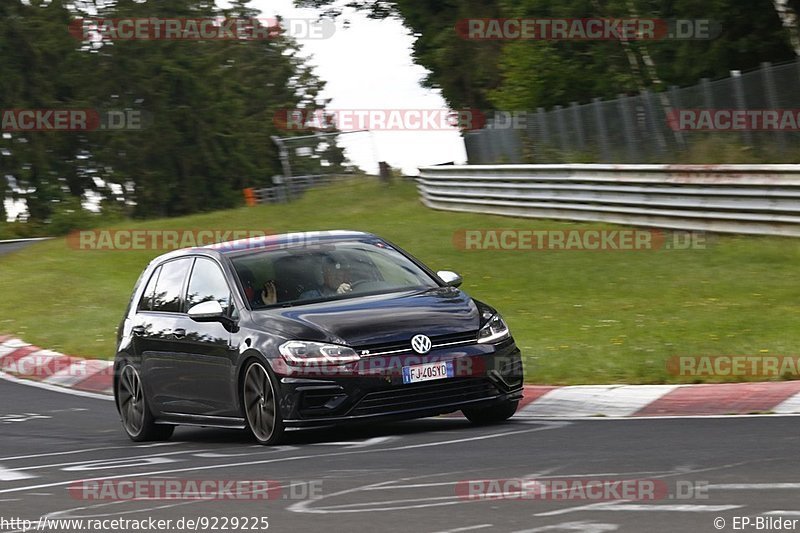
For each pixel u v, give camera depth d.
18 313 77.75
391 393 31.05
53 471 31.12
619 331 47.81
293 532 20.25
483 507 21.03
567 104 127.12
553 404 36.38
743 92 75.56
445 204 119.25
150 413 37.62
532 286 66.69
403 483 24.11
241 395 33.31
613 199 85.69
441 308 32.97
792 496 20.33
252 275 34.91
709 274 62.41
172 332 36.28
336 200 152.12
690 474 22.95
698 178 75.50
